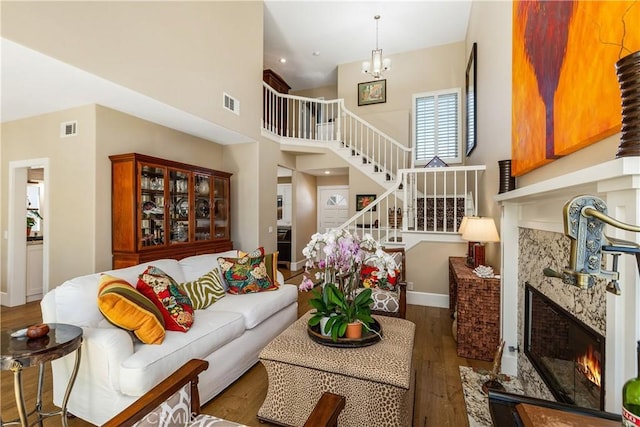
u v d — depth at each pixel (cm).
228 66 406
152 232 351
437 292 406
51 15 216
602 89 101
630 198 86
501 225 241
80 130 322
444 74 628
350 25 559
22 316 356
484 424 182
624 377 93
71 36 229
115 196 330
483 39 390
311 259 196
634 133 79
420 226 491
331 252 183
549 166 167
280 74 757
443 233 399
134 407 112
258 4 477
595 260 69
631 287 90
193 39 346
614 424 77
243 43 439
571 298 142
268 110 567
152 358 164
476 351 265
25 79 253
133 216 322
